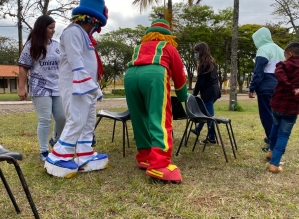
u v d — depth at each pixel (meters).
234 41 12.15
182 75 3.53
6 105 15.22
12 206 2.58
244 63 37.06
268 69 4.35
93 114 3.52
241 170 3.63
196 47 4.92
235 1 12.12
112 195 2.80
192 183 3.17
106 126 6.66
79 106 3.25
